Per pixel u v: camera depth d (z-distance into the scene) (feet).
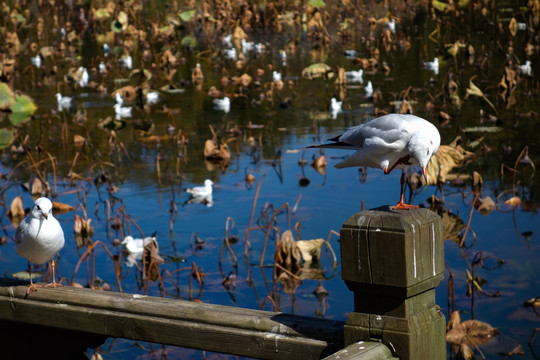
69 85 52.95
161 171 32.55
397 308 9.25
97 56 63.31
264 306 19.85
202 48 65.51
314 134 37.29
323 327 10.02
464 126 36.73
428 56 55.67
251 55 61.31
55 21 82.23
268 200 28.02
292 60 58.44
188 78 53.88
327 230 24.77
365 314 9.44
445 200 27.37
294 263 22.44
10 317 12.17
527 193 27.55
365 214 9.30
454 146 31.17
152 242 22.91
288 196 28.40
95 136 39.24
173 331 10.90
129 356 17.69
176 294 20.75
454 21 69.21
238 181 30.60
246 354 10.43
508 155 31.96
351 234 9.28
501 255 22.31
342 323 10.10
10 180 32.22
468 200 27.27
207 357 17.48
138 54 63.62
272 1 86.94
